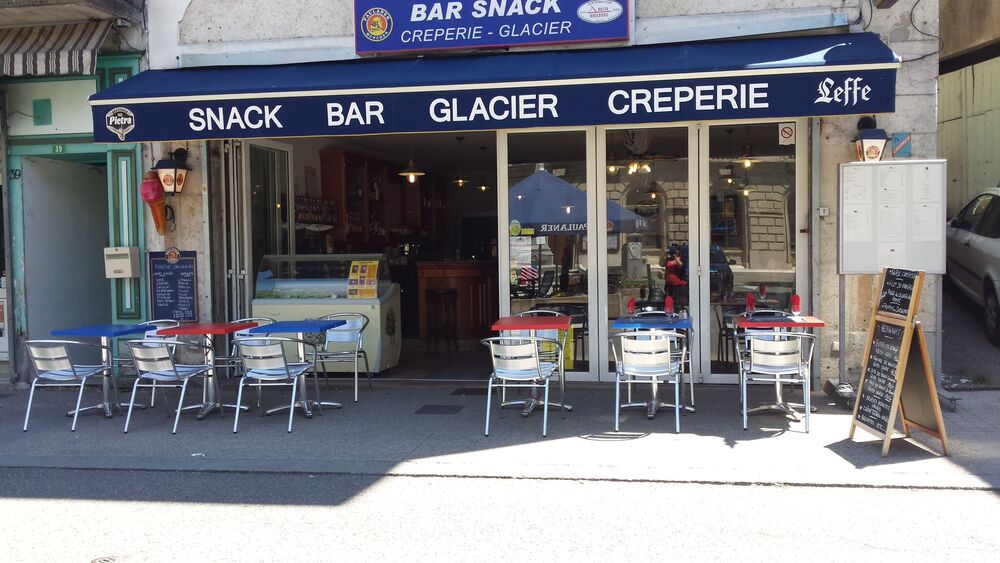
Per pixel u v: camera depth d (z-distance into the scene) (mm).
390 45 7984
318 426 6855
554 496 5055
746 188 7887
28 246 8961
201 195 8586
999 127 10594
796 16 7508
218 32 8430
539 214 8289
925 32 7312
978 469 5348
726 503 4863
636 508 4805
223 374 8914
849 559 4027
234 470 5715
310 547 4301
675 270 8070
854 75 6410
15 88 8789
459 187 17188
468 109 6930
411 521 4668
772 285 7863
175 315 8656
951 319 9859
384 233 13422
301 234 10500
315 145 11273
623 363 6535
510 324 6820
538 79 6812
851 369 7617
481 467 5609
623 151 8117
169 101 7312
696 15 7664
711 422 6680
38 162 9062
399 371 9328
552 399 7652
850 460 5582
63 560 4176
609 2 7660
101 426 7055
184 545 4355
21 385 8891
